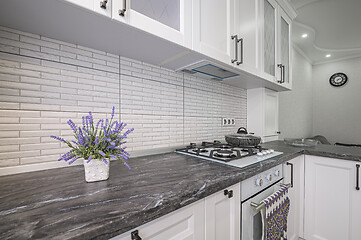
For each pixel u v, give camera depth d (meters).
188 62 1.05
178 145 1.25
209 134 1.49
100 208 0.42
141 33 0.69
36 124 0.72
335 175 1.22
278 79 1.61
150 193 0.51
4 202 0.45
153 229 0.46
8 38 0.66
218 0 0.97
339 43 3.04
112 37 0.74
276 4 1.55
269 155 1.04
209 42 0.92
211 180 0.63
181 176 0.67
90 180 0.61
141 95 1.05
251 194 0.84
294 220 1.28
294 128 3.18
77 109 0.82
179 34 0.78
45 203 0.45
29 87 0.70
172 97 1.21
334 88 3.73
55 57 0.76
